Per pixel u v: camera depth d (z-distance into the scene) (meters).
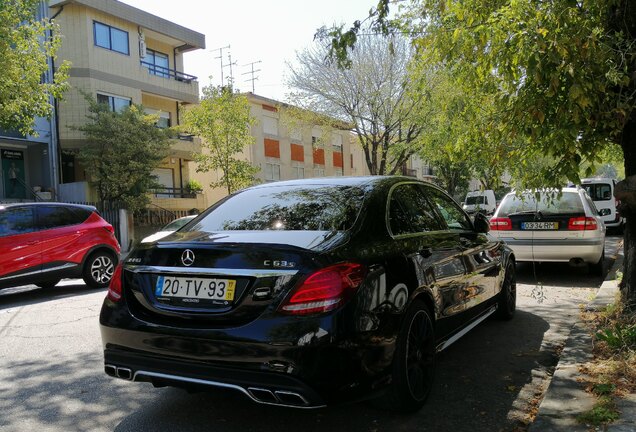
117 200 21.33
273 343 2.85
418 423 3.51
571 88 3.88
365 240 3.38
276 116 34.59
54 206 9.41
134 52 25.02
